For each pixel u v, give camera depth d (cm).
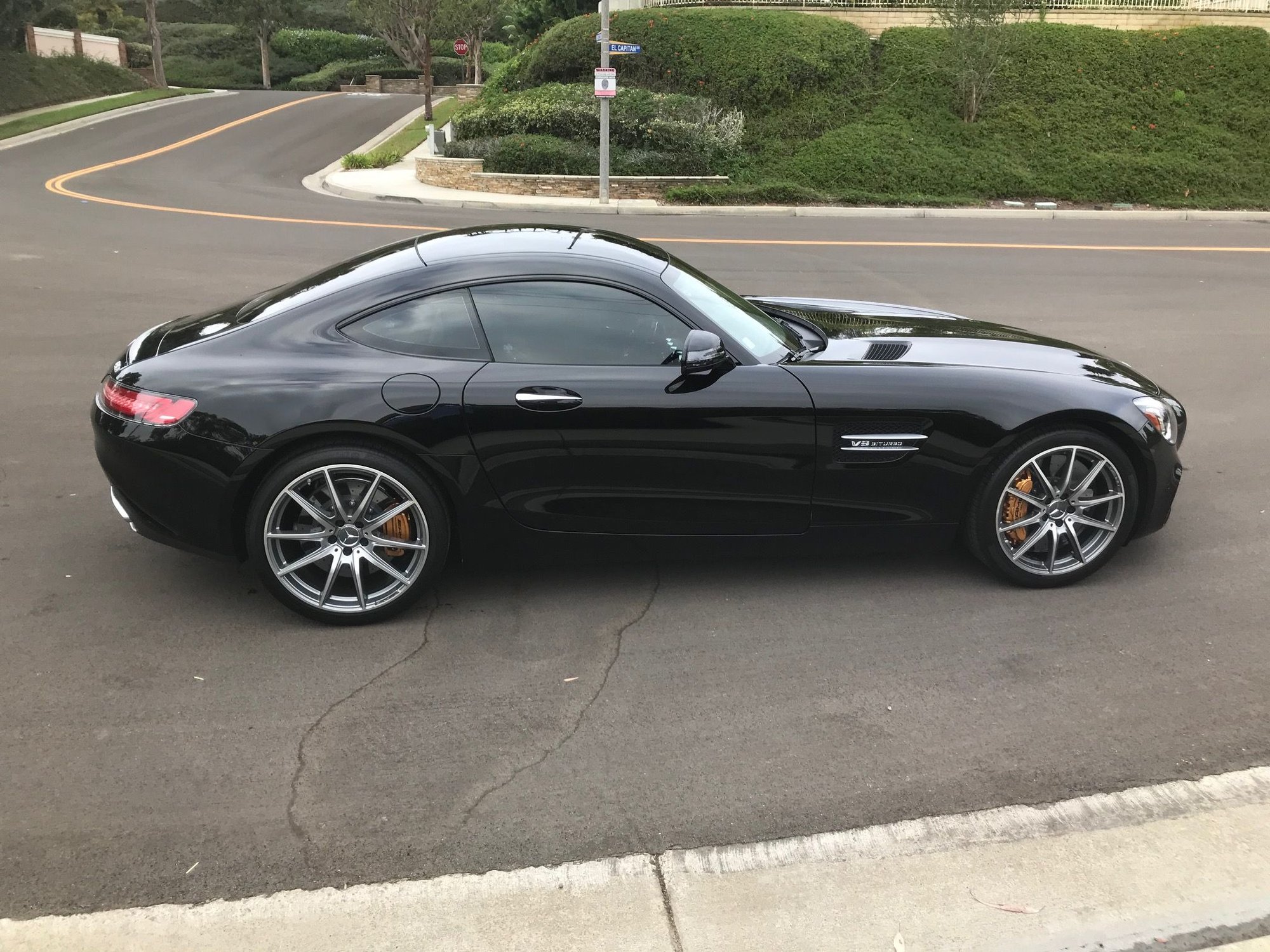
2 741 286
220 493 338
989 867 241
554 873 238
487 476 348
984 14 2130
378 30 4109
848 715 306
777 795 268
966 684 323
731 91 2275
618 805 263
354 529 350
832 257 1248
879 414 355
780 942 217
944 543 381
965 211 1859
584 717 304
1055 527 381
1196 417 625
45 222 1379
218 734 293
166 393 339
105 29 5359
